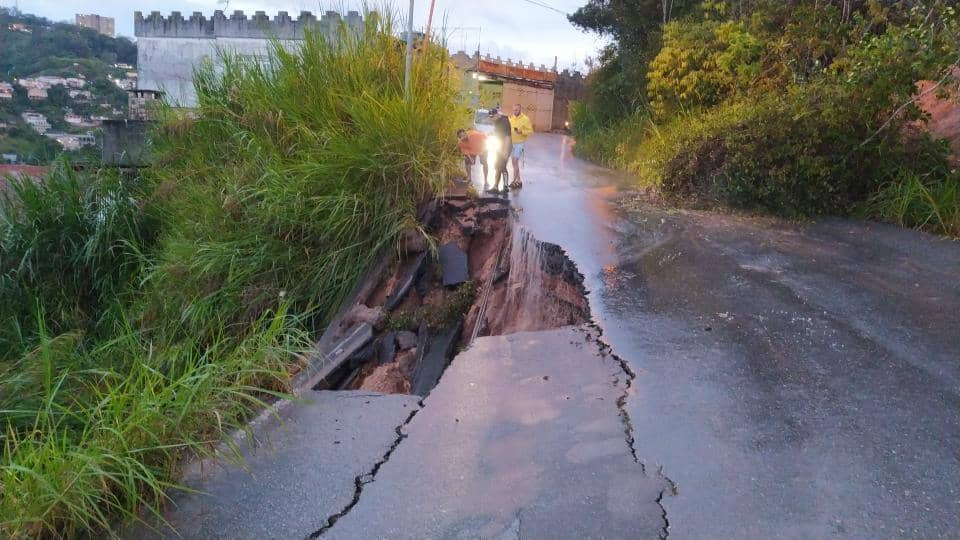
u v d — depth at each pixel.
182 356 5.98
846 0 10.84
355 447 4.25
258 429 4.50
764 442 3.98
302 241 7.68
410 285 7.17
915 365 4.87
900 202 8.62
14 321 8.84
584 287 6.77
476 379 5.12
